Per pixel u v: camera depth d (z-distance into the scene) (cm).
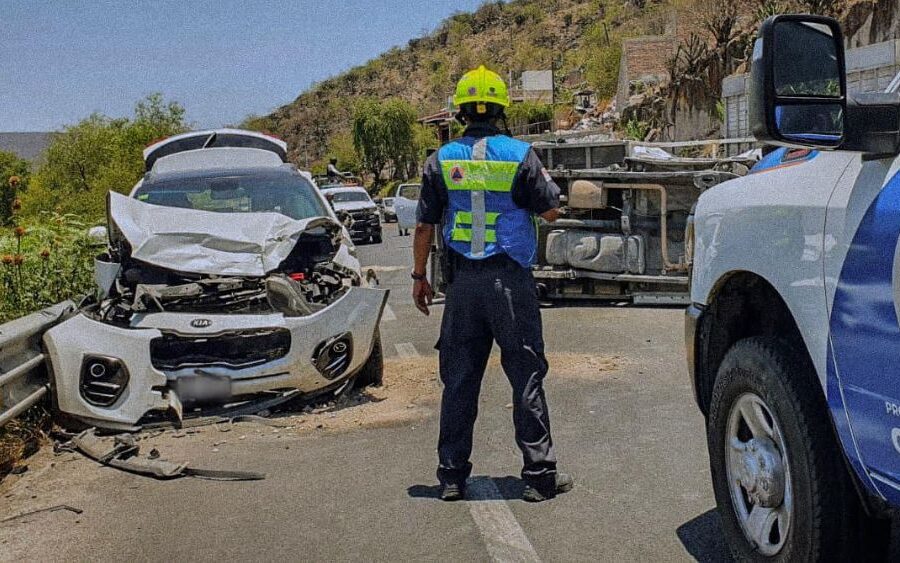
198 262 705
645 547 443
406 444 622
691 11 4066
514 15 11981
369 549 455
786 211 351
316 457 603
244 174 909
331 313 705
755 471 373
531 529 470
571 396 732
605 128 3816
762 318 409
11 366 624
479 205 492
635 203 1184
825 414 342
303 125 12244
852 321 308
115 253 770
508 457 588
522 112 5366
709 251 413
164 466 580
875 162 310
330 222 786
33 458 627
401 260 2128
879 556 356
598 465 563
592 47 7656
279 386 690
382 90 12312
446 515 493
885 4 1922
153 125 3309
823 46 300
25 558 463
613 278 1186
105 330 665
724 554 431
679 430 627
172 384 678
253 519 501
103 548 471
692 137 2886
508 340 496
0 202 2997
